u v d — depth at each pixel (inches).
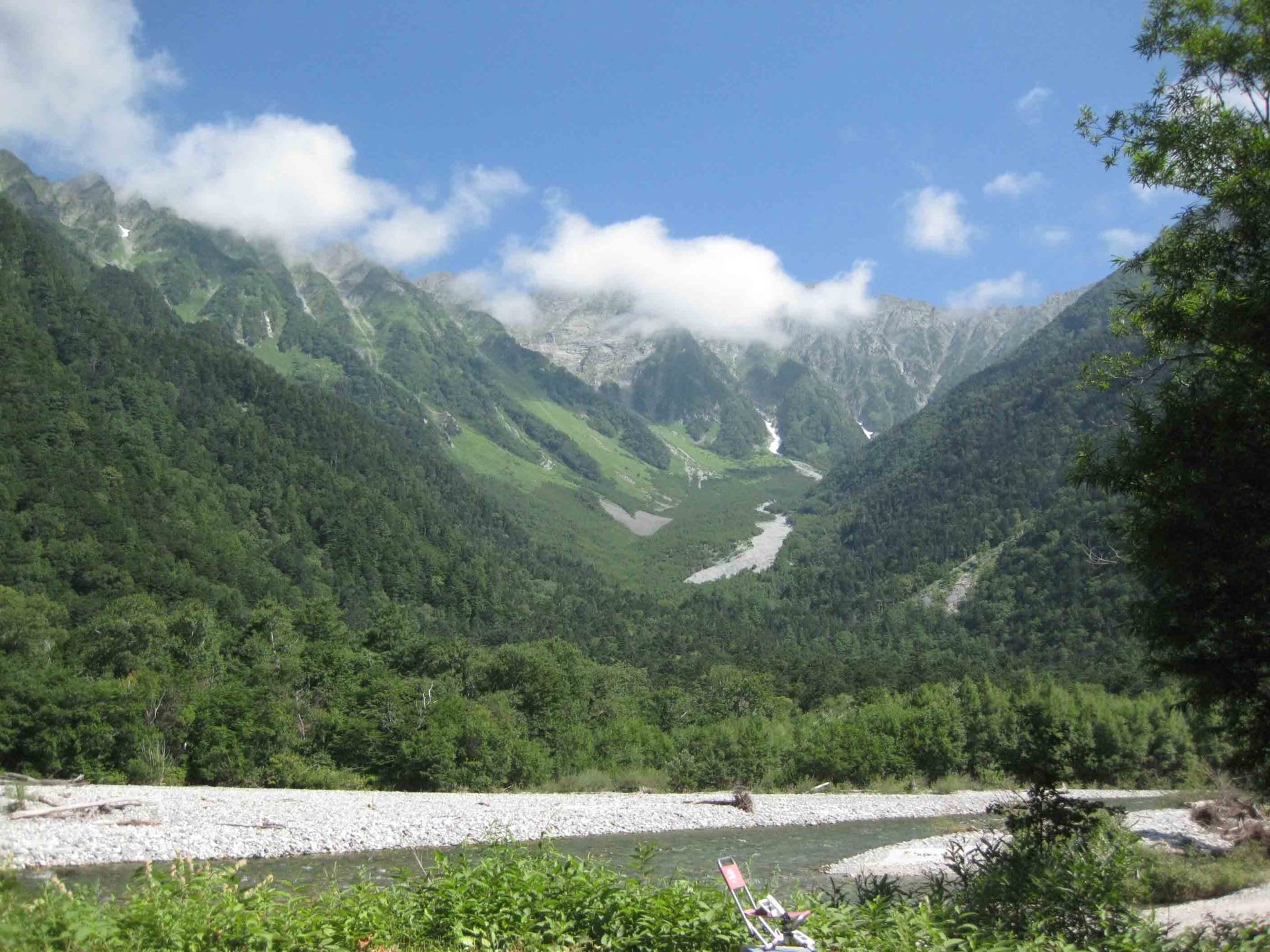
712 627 6953.7
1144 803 2282.2
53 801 1537.9
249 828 1454.2
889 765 2881.4
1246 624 484.4
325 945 408.8
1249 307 494.0
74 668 2516.0
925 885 669.3
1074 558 6195.9
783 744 2866.6
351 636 3563.0
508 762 2399.1
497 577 7062.0
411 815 1707.7
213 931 405.1
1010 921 519.2
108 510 4370.1
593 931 447.2
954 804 2420.0
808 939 377.1
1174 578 495.8
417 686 2593.5
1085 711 3006.9
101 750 2070.6
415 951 418.3
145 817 1486.2
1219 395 484.7
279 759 2241.6
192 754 2219.5
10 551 3663.9
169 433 6151.6
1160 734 2989.7
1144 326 642.8
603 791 2464.3
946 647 6082.7
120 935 390.6
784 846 1631.4
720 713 3415.4
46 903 398.3
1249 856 1031.6
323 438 7780.5
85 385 5925.2
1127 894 765.3
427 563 6407.5
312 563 5654.5
